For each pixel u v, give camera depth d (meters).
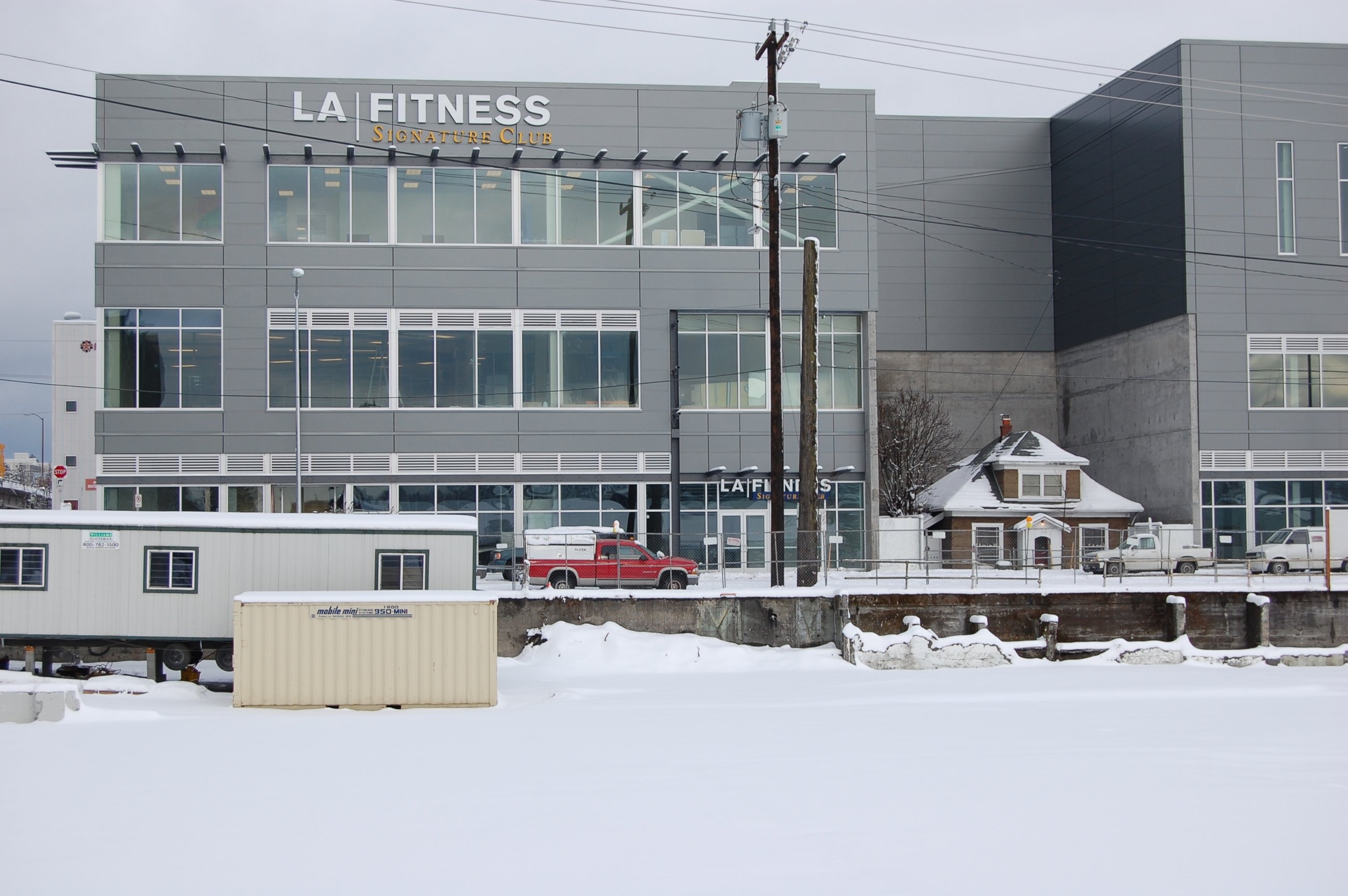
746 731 19.62
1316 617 34.19
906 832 12.21
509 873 10.80
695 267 49.22
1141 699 24.41
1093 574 43.97
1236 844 11.62
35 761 16.69
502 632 31.70
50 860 11.36
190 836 12.27
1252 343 55.66
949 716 21.52
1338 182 56.41
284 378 46.97
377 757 16.98
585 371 48.66
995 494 58.34
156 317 46.53
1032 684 27.06
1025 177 71.94
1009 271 71.56
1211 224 55.91
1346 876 10.52
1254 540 54.44
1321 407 55.72
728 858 11.23
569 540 35.81
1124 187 62.12
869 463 49.78
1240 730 19.56
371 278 47.50
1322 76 56.50
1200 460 55.09
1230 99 56.25
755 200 49.72
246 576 26.00
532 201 48.59
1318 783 14.75
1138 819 12.74
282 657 23.20
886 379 70.56
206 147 46.72
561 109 48.84
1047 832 12.15
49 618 25.48
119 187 46.53
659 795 14.17
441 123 48.03
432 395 47.75
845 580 35.16
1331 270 56.16
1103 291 64.56
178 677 28.86
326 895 10.20
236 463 46.59
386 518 27.03
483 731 19.75
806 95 50.12
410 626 23.53
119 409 46.28
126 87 46.53
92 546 25.69
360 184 47.62
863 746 17.88
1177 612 33.28
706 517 49.09
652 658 30.48
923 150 71.69
